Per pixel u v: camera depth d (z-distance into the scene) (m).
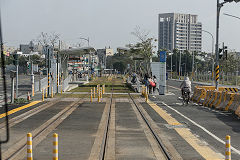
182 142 9.96
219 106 19.17
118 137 10.72
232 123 13.89
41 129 12.18
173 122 14.07
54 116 15.78
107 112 17.50
